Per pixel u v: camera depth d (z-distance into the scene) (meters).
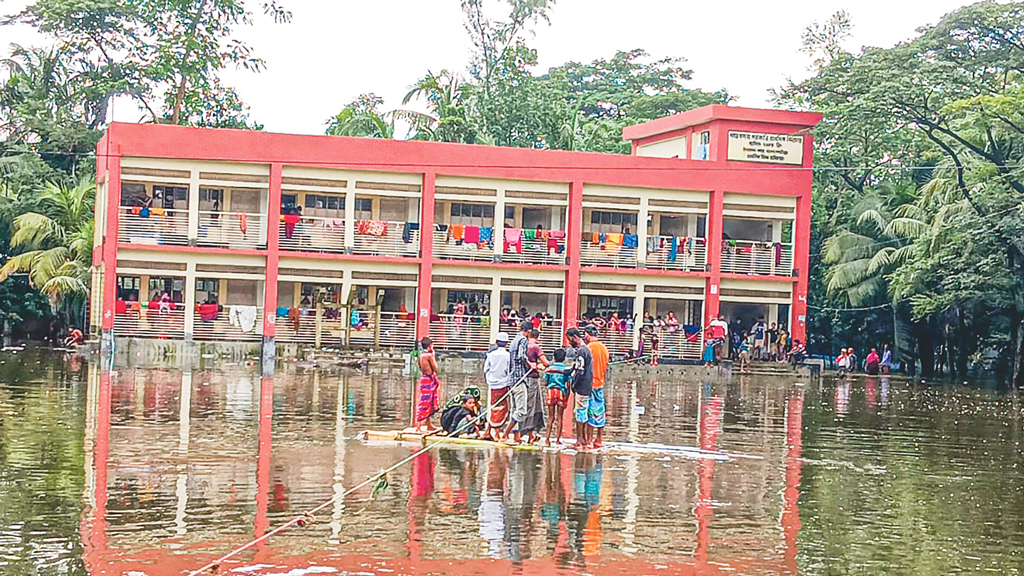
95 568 10.58
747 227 46.28
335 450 17.56
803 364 43.19
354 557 11.18
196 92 54.81
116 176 38.66
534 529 12.52
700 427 22.80
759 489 15.43
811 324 52.75
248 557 11.09
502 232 42.19
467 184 41.78
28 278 47.50
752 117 43.69
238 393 26.55
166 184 39.88
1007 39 41.72
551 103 55.03
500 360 18.84
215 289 41.56
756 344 43.81
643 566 11.18
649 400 29.14
